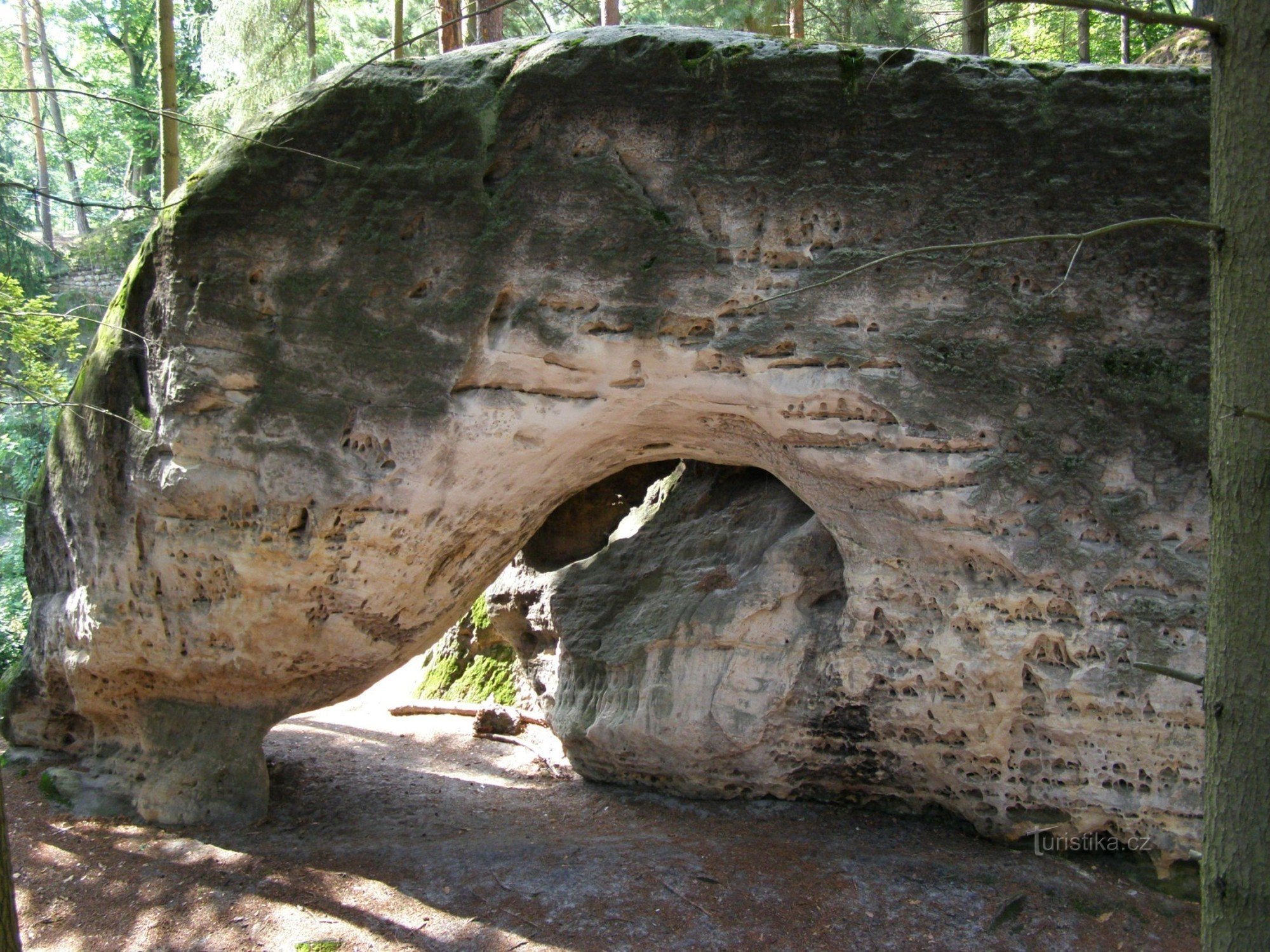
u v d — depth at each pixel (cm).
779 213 574
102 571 652
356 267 598
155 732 688
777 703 678
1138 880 586
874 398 583
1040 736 602
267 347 607
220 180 604
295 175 599
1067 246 558
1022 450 574
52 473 709
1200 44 942
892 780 669
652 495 829
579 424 627
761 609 686
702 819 691
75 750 739
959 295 570
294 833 665
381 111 592
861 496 621
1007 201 559
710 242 582
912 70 560
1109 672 571
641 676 737
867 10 898
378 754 866
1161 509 559
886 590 632
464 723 966
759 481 766
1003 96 556
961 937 540
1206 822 308
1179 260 550
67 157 1742
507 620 886
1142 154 549
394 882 595
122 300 651
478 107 586
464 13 1184
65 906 577
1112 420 562
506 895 579
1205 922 307
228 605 637
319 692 693
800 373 590
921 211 567
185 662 660
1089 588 570
